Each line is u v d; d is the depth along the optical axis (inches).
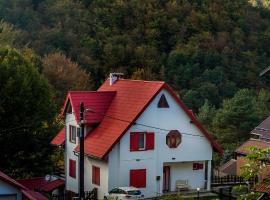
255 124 2620.6
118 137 1376.7
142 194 1434.5
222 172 2095.2
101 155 1365.7
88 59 3449.8
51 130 1863.9
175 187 1513.3
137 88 1507.1
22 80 1726.1
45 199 1375.5
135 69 3528.5
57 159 1897.1
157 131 1454.2
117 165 1401.3
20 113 1733.5
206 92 3294.8
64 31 3599.9
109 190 1390.3
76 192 1540.4
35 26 3580.2
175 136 1481.3
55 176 1779.0
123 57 3609.7
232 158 2242.9
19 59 1793.8
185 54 3614.7
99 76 3506.4
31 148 1818.4
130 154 1416.1
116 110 1491.1
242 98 2655.0
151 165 1448.1
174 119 1478.8
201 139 1523.1
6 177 1126.4
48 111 1828.2
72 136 1568.7
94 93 1552.7
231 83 3467.0
